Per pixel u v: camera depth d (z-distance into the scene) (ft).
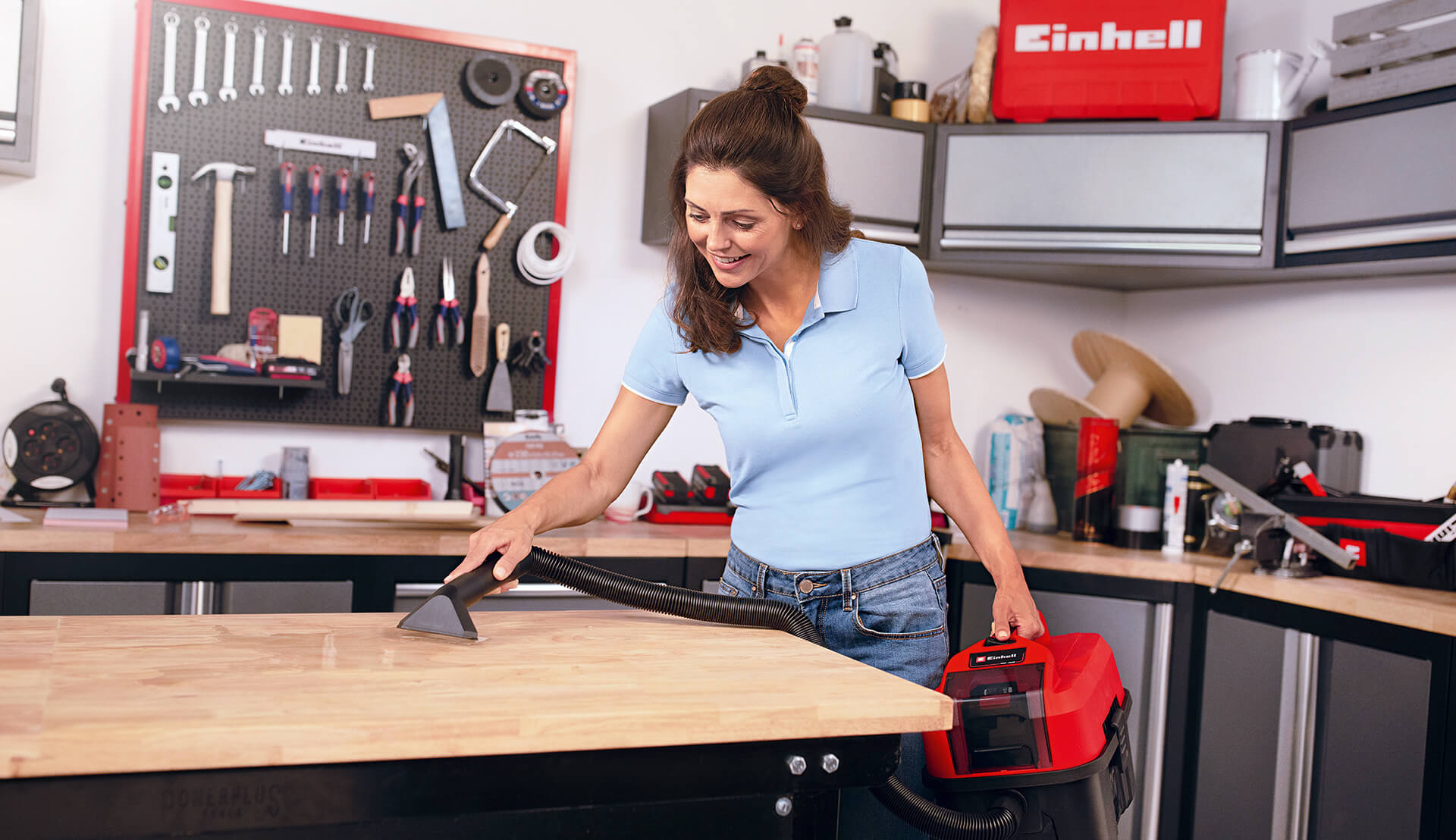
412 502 7.72
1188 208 8.99
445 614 3.89
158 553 6.75
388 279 8.93
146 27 8.17
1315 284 9.81
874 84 9.78
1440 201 7.63
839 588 4.92
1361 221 8.17
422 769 2.93
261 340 8.52
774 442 4.90
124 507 7.79
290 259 8.64
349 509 7.55
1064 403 10.29
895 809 4.14
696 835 3.34
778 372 4.82
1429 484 8.82
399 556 7.27
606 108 9.80
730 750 3.31
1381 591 7.11
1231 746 7.82
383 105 8.82
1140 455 9.41
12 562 6.50
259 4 8.46
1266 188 8.83
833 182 9.21
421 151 8.97
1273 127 8.80
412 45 8.91
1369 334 9.34
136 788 2.66
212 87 8.39
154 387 8.30
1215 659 7.98
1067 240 9.25
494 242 9.20
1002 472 10.54
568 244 9.34
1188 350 11.14
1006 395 11.43
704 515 9.15
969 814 4.15
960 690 4.36
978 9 11.25
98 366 8.33
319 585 7.10
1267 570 7.89
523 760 3.05
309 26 8.61
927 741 4.39
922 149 9.55
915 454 5.09
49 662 3.25
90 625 3.81
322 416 8.76
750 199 4.17
